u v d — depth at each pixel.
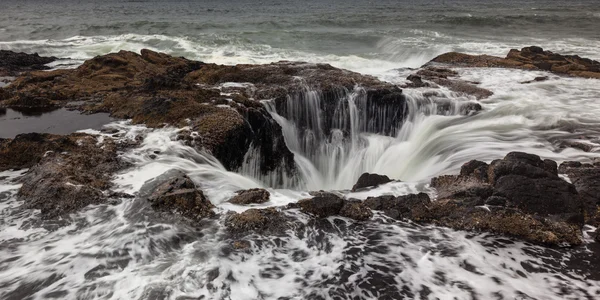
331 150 11.94
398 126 12.21
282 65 14.64
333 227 6.26
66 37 30.23
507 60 18.14
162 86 11.59
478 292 4.90
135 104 10.60
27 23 38.41
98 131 9.16
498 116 11.65
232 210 6.51
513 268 5.40
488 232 6.19
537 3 80.56
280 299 4.70
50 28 34.06
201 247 5.55
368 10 60.50
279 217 6.32
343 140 12.01
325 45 27.78
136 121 9.84
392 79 14.49
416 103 12.23
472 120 11.56
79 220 5.98
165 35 29.61
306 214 6.52
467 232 6.20
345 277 5.14
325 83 12.36
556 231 6.05
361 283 5.03
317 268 5.30
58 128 9.38
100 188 6.77
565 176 7.73
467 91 13.34
